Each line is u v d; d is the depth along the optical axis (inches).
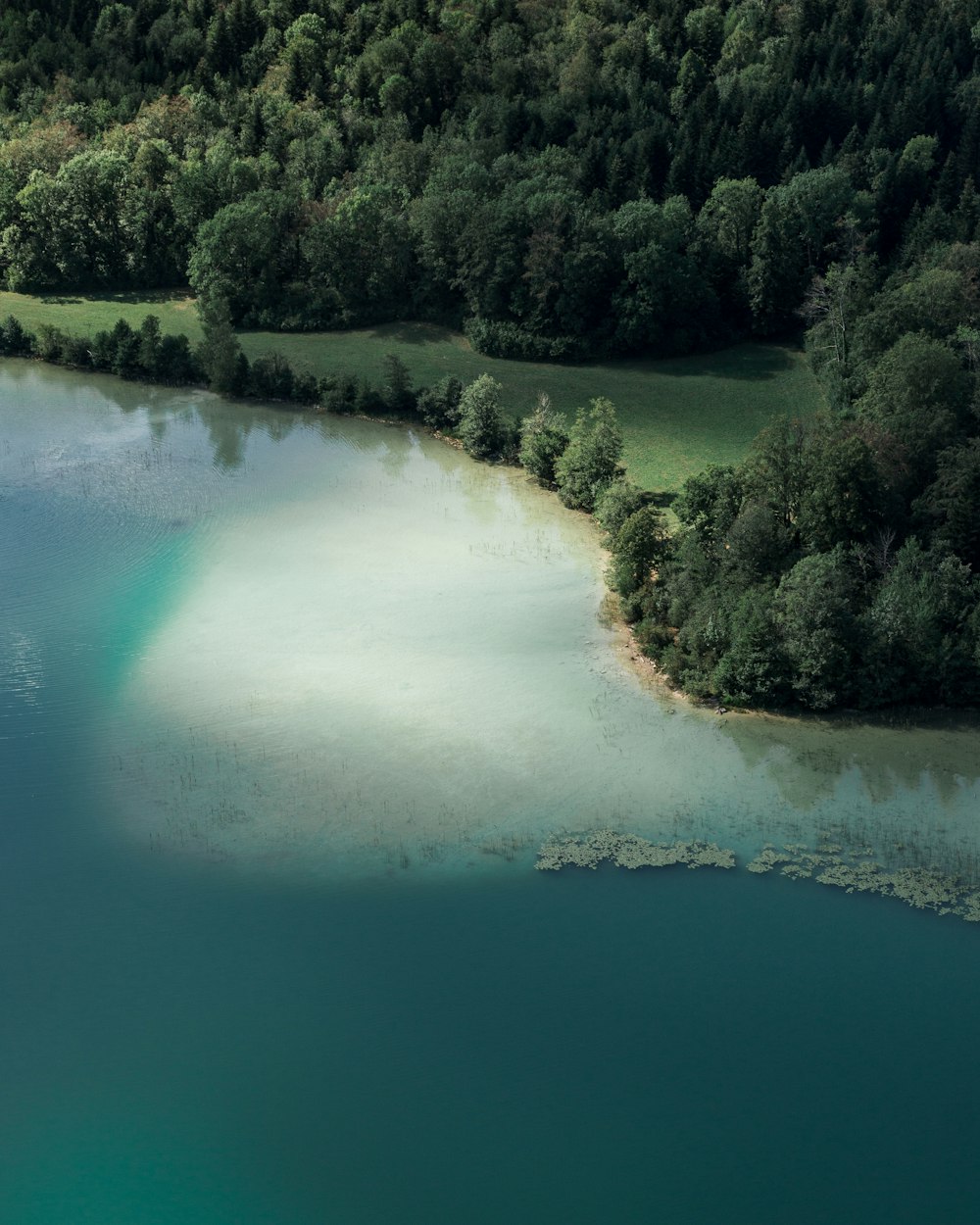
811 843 2536.9
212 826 2507.4
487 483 4284.0
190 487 4116.6
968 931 2298.2
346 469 4333.2
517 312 5349.4
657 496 4092.0
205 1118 1915.6
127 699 2918.3
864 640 3024.1
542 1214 1779.0
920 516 3398.1
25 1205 1802.4
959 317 4357.8
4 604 3329.2
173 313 5684.1
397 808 2581.2
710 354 5388.8
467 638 3238.2
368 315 5595.5
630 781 2706.7
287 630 3238.2
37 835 2474.2
